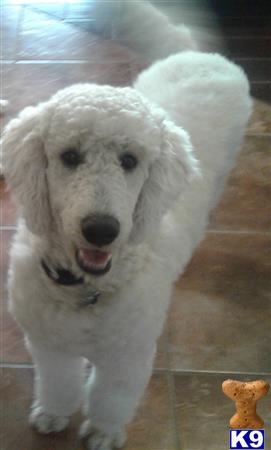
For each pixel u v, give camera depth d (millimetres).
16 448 1898
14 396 2033
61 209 1457
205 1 4449
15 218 2670
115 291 1579
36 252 1596
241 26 4402
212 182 2070
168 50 3160
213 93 2193
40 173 1526
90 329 1593
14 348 2176
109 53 3895
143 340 1665
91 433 1917
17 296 1631
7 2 4457
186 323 2320
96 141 1418
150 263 1639
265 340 2285
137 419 1991
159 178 1602
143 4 3971
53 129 1452
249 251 2662
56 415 1935
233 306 2408
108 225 1366
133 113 1441
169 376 2127
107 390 1768
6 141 1581
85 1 4477
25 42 3986
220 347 2244
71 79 3639
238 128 2242
